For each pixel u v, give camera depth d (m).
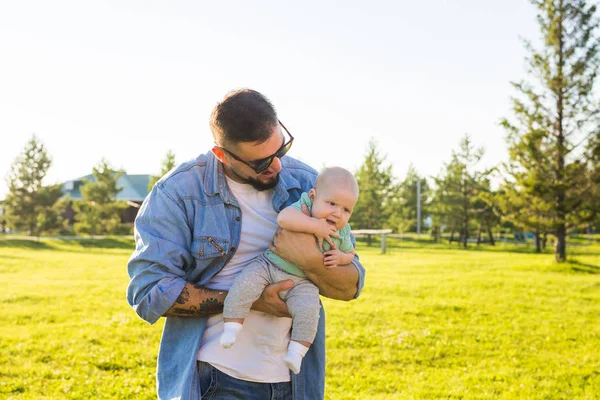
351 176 2.68
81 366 7.33
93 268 20.11
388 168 47.03
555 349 8.84
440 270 20.69
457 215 44.06
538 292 14.85
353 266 2.68
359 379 7.02
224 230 2.56
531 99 23.25
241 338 2.52
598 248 42.88
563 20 22.56
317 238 2.55
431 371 7.54
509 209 24.84
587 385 7.00
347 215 2.66
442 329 9.98
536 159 23.19
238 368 2.48
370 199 45.69
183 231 2.54
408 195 60.12
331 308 11.67
